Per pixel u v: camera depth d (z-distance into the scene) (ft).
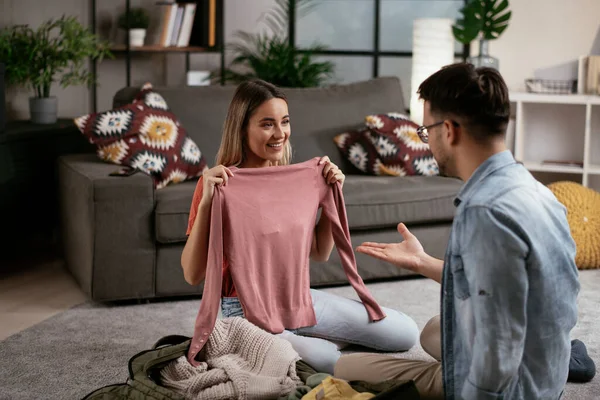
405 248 6.97
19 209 13.71
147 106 12.73
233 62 17.69
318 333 8.99
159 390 7.02
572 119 17.46
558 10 17.33
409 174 13.55
